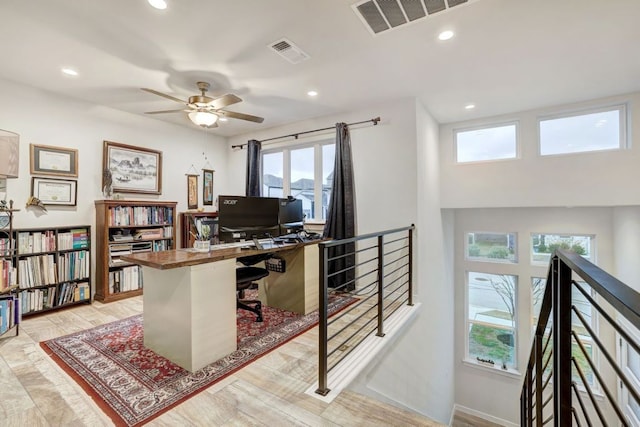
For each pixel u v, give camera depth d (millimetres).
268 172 5359
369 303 3717
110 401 1858
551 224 4941
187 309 2182
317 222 4590
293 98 3799
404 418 1752
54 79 3221
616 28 2361
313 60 2855
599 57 2812
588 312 4836
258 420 1715
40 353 2453
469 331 5734
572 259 1088
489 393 5434
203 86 3324
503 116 4438
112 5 2090
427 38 2502
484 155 4703
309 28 2363
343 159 4188
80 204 3758
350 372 2193
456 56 2795
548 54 2758
